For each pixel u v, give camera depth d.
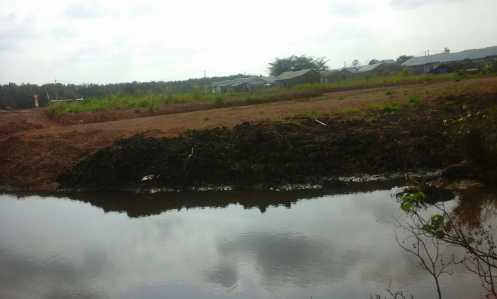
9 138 21.84
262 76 72.50
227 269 9.92
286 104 27.77
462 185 14.38
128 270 10.31
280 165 17.00
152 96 36.00
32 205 16.69
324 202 14.47
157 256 11.06
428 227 6.05
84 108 31.11
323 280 9.07
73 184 18.41
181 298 8.88
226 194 16.33
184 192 16.84
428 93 24.14
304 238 11.34
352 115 20.67
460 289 8.22
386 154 17.09
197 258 10.70
